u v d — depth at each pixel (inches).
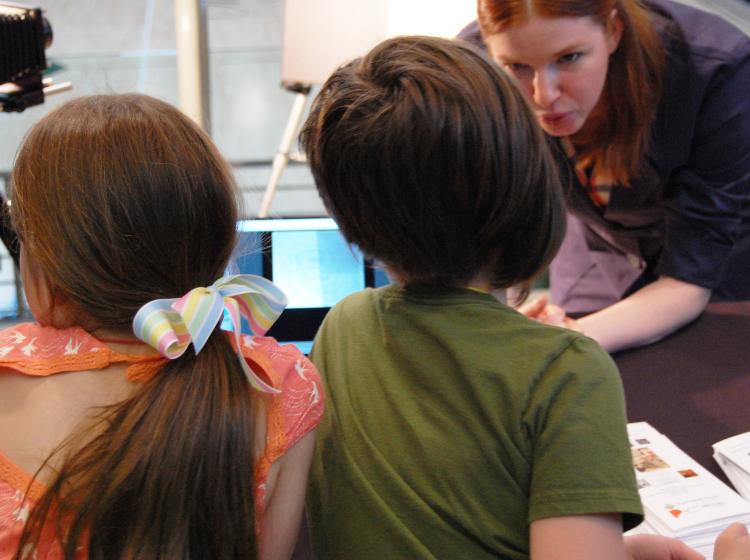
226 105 176.9
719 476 35.2
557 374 22.5
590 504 21.3
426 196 23.0
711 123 47.6
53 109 24.0
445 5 60.9
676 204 50.9
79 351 23.1
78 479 21.4
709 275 50.1
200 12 63.4
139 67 164.6
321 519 26.8
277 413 24.6
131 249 22.4
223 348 23.5
